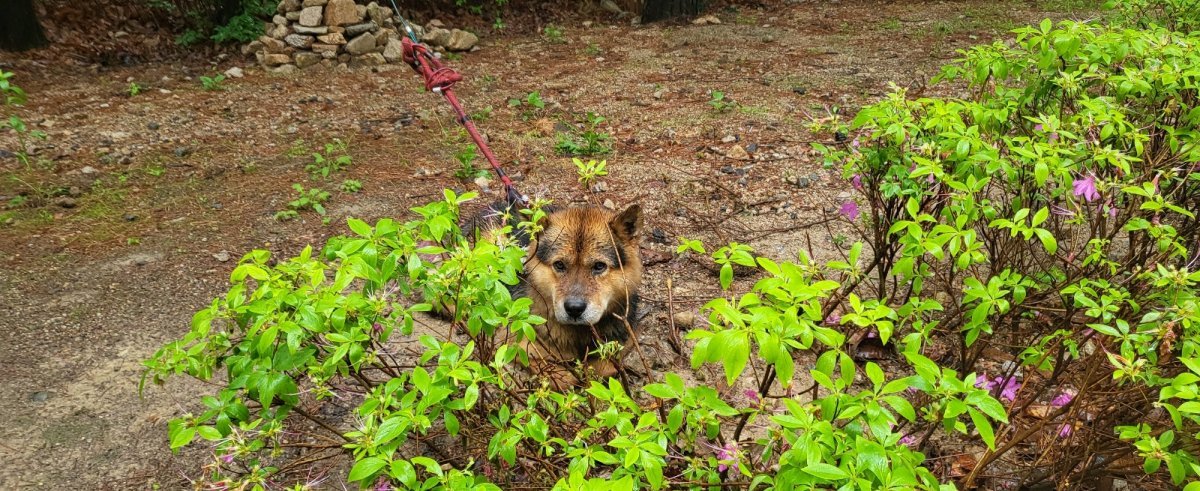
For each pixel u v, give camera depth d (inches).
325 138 312.0
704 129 305.9
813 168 259.4
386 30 452.4
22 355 160.2
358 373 95.2
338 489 120.5
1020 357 114.7
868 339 152.8
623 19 612.7
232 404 86.4
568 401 92.9
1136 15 183.0
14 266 199.3
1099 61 132.1
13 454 131.8
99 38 473.4
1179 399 95.6
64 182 260.7
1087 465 103.9
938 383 78.7
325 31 433.4
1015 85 283.0
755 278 192.7
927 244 99.0
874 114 124.9
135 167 277.3
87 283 191.8
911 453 72.2
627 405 83.3
